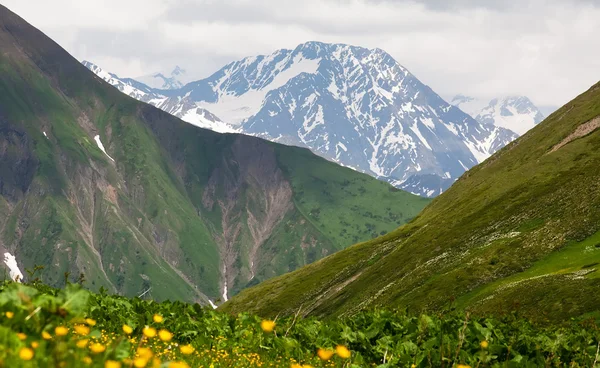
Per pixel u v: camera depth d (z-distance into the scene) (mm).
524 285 89500
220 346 19688
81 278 14648
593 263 93438
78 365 7340
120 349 8586
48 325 8281
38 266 28859
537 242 114875
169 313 25562
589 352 22672
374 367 18969
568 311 73250
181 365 7766
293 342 20891
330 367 18047
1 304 8297
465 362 18047
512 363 18141
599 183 128250
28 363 6711
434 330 22109
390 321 25281
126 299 27844
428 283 120500
